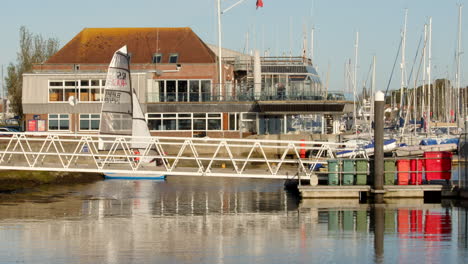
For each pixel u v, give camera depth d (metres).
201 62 81.19
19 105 104.81
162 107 79.06
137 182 56.38
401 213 36.69
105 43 87.31
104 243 29.78
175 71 80.81
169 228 33.59
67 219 36.22
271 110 78.12
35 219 36.09
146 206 41.41
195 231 32.69
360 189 41.62
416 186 41.53
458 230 31.70
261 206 41.06
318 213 37.31
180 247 28.92
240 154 76.62
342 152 65.69
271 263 25.94
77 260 26.59
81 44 87.06
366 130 99.31
